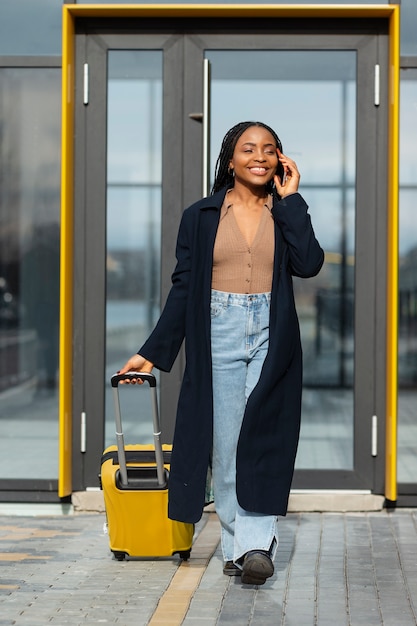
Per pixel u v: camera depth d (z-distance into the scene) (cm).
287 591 475
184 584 488
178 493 481
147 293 689
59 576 505
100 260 687
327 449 685
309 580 496
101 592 473
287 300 476
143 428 687
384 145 681
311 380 688
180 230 495
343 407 686
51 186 692
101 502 677
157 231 689
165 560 541
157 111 688
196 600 458
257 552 468
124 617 432
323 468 684
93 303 686
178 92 686
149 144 689
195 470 480
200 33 686
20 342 693
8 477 688
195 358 482
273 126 689
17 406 692
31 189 693
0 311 694
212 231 485
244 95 689
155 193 689
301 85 688
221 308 483
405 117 681
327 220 688
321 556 548
